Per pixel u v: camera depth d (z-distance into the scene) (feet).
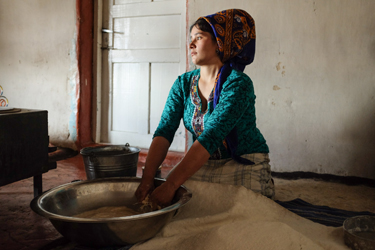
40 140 6.64
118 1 12.41
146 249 4.43
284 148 9.73
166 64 11.84
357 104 8.92
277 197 7.85
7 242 5.37
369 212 6.43
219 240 4.21
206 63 5.83
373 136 8.82
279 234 4.28
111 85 12.82
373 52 8.66
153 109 12.22
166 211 4.14
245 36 5.74
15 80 13.58
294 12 9.29
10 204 7.20
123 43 12.46
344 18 8.86
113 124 12.98
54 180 9.33
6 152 5.85
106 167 7.17
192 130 6.29
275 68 9.61
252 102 5.88
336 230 4.93
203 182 5.78
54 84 12.91
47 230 5.84
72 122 12.71
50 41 12.76
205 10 10.16
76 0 12.16
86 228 4.09
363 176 9.00
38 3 12.79
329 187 8.71
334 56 9.03
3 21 13.44
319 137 9.36
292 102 9.53
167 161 11.05
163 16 11.72
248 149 6.15
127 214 4.96
